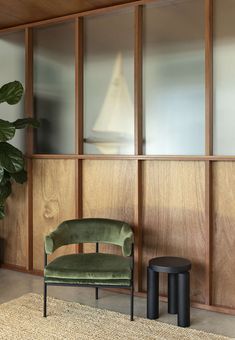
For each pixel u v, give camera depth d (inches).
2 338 117.2
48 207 175.3
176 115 147.7
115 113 159.9
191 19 144.3
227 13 137.9
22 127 164.4
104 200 161.9
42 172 176.6
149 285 132.2
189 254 145.5
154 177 151.6
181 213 146.6
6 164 157.1
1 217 172.1
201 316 135.2
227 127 138.8
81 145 166.2
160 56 150.6
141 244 154.2
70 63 170.1
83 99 167.0
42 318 130.6
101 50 163.2
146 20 152.7
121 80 158.9
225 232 139.0
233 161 136.6
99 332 121.3
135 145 152.6
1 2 153.1
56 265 131.5
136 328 124.2
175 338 117.7
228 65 138.2
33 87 179.8
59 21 169.6
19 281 167.3
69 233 143.6
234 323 129.6
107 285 127.9
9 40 185.2
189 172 144.6
